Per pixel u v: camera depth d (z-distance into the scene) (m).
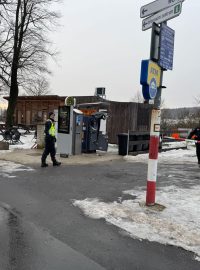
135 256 2.98
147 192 4.46
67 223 3.77
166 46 4.31
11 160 8.21
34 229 3.56
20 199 4.72
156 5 4.32
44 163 7.51
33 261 2.82
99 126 10.34
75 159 8.83
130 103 12.97
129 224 3.75
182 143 13.73
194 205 4.56
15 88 18.75
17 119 25.11
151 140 4.37
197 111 21.22
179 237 3.39
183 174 7.12
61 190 5.31
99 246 3.17
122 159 9.22
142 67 3.99
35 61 19.16
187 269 2.78
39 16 18.53
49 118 7.57
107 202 4.64
